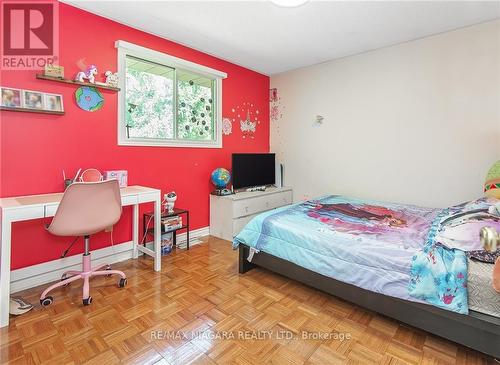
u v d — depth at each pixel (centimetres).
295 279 219
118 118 269
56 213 185
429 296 151
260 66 400
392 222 229
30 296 208
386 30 281
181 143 327
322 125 391
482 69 268
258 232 239
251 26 272
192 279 239
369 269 176
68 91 235
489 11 243
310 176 411
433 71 295
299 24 267
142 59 288
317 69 391
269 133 453
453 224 171
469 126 278
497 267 130
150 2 230
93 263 258
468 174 281
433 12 245
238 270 258
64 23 231
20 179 215
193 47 326
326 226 220
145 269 259
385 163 336
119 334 165
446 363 144
